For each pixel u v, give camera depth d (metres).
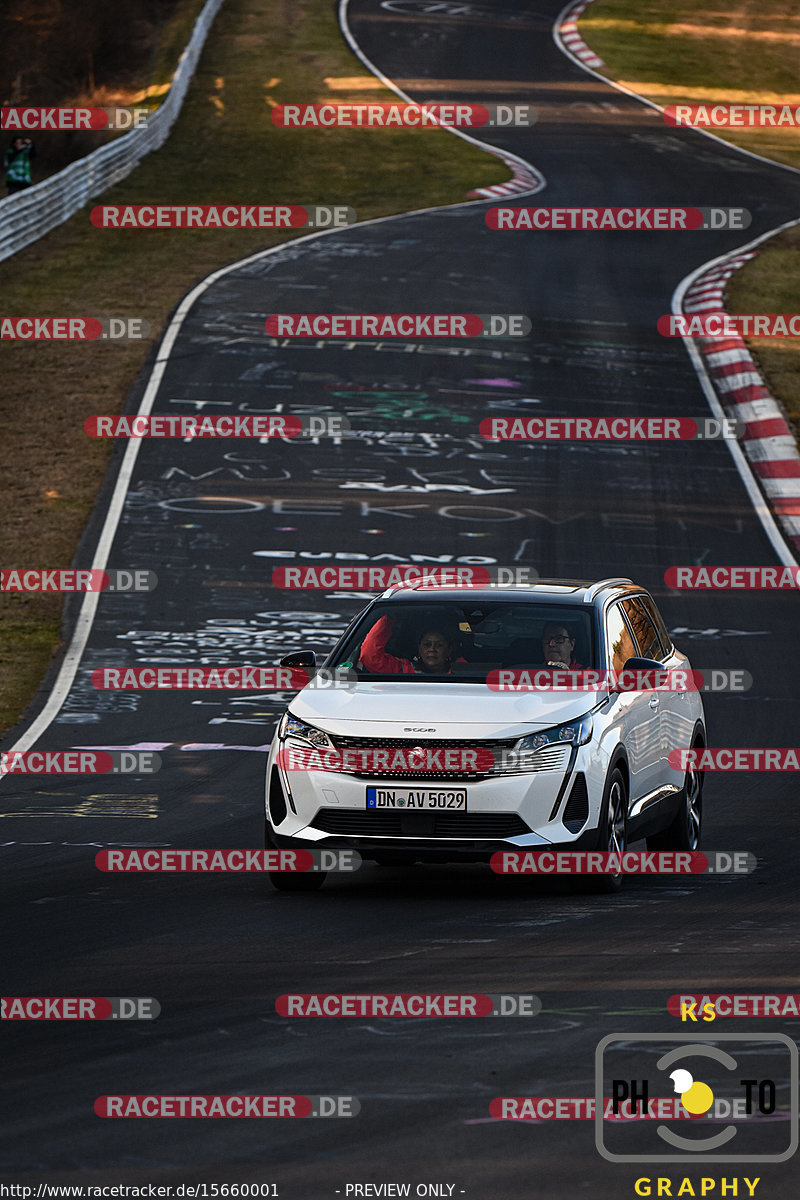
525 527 80.25
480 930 29.78
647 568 75.19
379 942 28.75
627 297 125.50
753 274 132.25
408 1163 17.91
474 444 92.94
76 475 87.38
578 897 33.44
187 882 34.84
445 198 157.50
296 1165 17.83
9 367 107.50
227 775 46.94
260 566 74.19
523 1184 17.31
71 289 126.44
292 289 124.31
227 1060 21.73
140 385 102.62
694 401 102.25
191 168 168.50
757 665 62.56
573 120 192.88
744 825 42.06
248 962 27.27
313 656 36.75
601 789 33.38
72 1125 19.22
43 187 144.50
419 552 76.12
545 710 33.56
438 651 36.12
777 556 78.00
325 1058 21.78
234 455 90.31
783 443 93.62
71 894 33.47
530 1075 20.98
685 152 181.75
